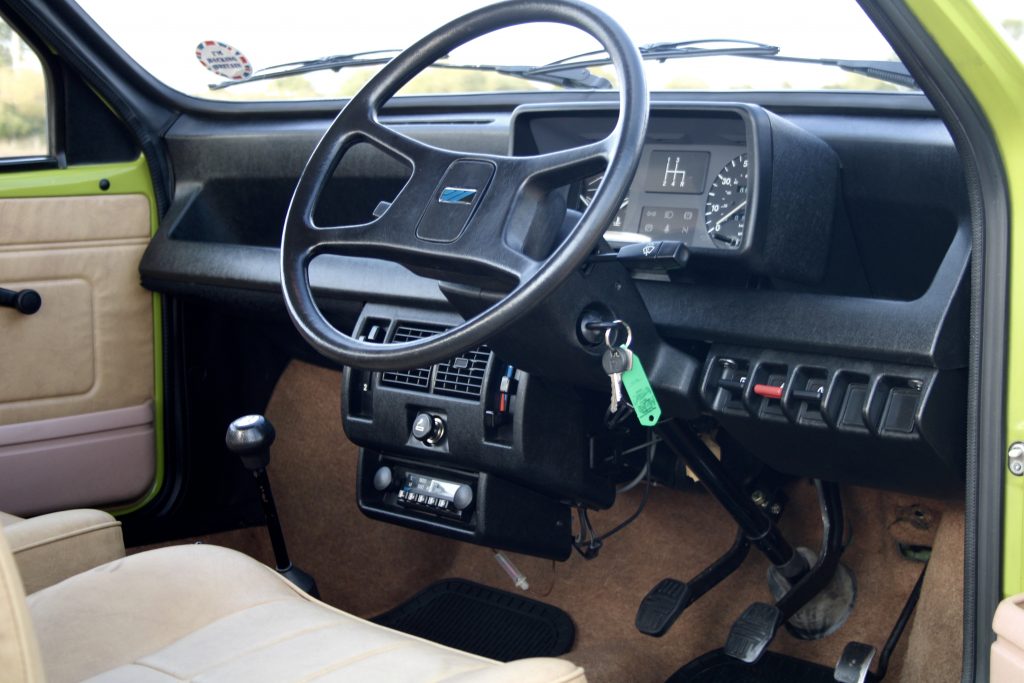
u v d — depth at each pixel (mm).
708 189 1499
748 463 1892
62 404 2219
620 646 2086
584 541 1996
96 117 2264
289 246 1344
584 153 1185
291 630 1212
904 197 1525
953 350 1315
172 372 2355
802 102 1651
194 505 2439
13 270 2129
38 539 1323
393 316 1866
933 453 1352
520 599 2256
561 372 1482
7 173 2152
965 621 1203
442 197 1254
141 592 1273
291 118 2322
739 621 1812
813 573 1824
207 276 2189
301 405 2531
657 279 1550
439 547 2404
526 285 1133
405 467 1859
